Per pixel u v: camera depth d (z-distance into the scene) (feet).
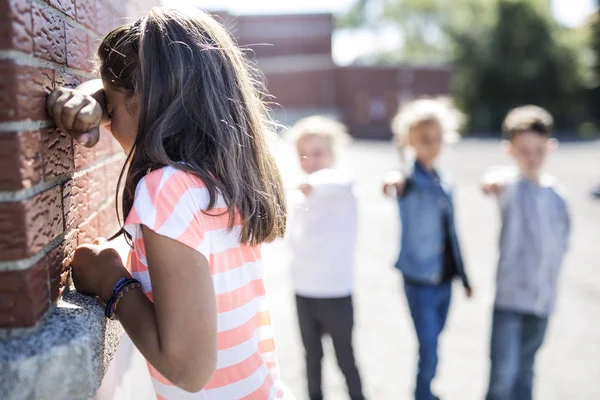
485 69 99.86
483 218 28.78
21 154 2.61
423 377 9.62
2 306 2.68
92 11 4.16
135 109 3.54
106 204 4.69
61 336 2.76
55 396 2.68
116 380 4.43
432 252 9.81
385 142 75.10
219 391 3.47
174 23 3.38
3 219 2.61
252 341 3.57
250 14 90.12
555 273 9.39
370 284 17.57
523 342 9.50
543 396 10.46
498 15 100.42
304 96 87.10
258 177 3.66
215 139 3.31
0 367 2.55
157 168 3.20
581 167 49.55
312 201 9.27
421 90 91.25
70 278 3.48
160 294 2.97
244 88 3.65
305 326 9.70
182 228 3.00
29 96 2.73
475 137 88.17
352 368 9.64
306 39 91.97
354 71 88.17
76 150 3.61
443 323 10.24
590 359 12.12
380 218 28.43
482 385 10.93
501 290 9.49
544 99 102.22
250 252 3.65
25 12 2.69
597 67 107.96
